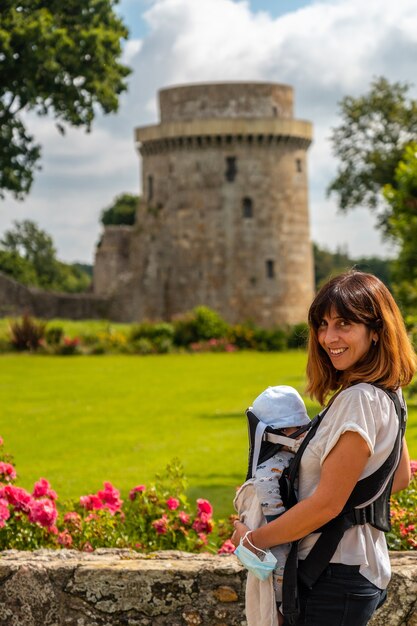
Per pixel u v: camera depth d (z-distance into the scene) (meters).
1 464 8.54
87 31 37.75
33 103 36.25
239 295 72.31
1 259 100.69
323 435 4.21
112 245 79.25
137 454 18.47
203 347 54.97
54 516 7.85
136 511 8.87
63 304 72.38
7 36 35.09
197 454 18.25
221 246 72.38
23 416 24.84
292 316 73.50
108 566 5.79
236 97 72.25
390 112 59.12
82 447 19.53
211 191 72.38
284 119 72.50
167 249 74.00
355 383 4.31
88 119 38.38
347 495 4.09
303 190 74.69
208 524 8.53
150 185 75.38
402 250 23.36
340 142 60.41
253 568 4.18
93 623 5.74
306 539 4.23
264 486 4.32
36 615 5.80
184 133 72.19
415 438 17.72
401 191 23.05
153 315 74.75
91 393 30.84
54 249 118.50
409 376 4.38
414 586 5.54
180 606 5.70
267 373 38.66
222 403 27.59
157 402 28.05
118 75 39.09
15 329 51.28
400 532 7.50
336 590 4.16
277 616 4.29
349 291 4.34
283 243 73.25
